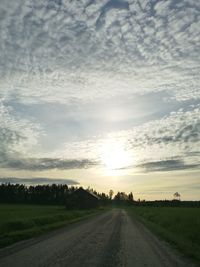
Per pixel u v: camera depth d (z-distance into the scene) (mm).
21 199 159000
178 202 167125
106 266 12039
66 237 21016
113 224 35156
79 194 94562
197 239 21328
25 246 16516
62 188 163250
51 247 16344
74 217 47719
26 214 50094
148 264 12852
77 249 15938
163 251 16500
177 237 22172
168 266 12562
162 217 43094
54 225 29750
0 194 157875
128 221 41750
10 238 18938
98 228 29188
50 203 155000
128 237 22375
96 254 14688
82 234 23328
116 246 17625
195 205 160000
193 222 29969
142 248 17281
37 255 13844
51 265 11773
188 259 14391
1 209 77250
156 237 22938
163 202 177750
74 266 11773
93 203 94812
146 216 53938
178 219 35062
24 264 11812
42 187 163375
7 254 13945
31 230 23906
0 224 24219
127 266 12281
